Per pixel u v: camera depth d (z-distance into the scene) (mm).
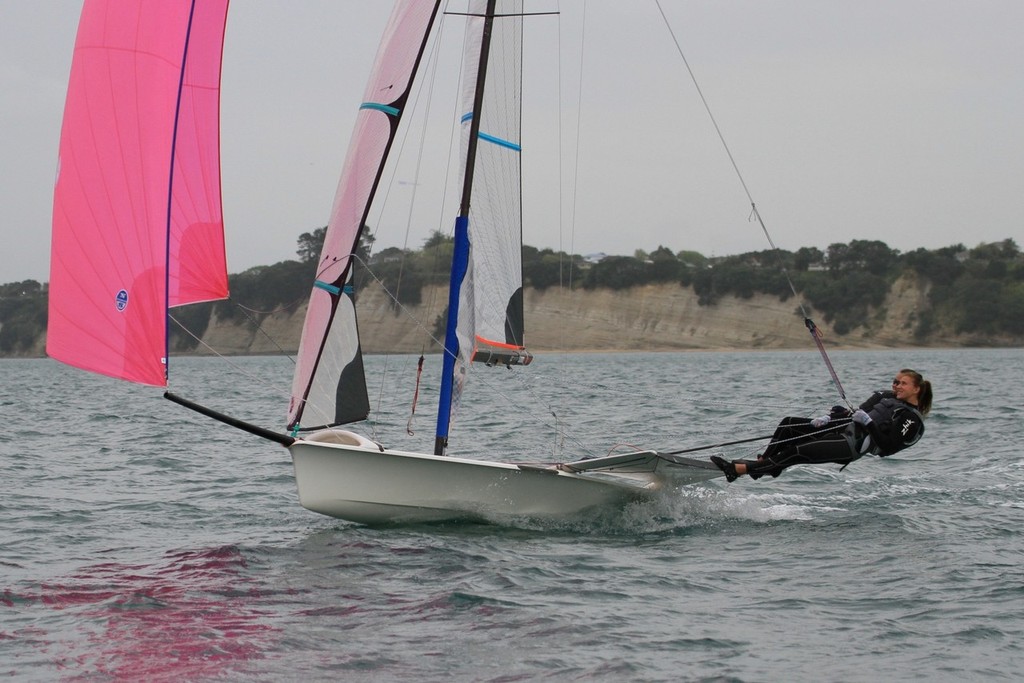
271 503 25609
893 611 16422
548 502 22078
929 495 26453
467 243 21594
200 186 19203
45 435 43594
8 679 13484
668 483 23250
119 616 16031
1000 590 17406
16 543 21031
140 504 25578
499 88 21703
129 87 18297
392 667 13992
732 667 14102
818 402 61062
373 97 20938
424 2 20656
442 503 21641
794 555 19969
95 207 18109
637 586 17812
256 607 16531
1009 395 66188
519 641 15016
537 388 79250
